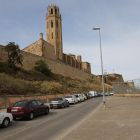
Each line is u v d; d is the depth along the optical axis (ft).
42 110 44.09
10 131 26.43
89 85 222.07
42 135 22.62
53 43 243.81
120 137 17.80
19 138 21.62
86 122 28.19
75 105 75.66
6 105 56.59
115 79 462.19
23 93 76.84
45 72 143.84
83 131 21.56
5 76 84.79
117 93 133.39
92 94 154.30
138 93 93.35
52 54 207.82
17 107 36.17
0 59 112.88
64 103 64.54
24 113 35.83
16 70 109.50
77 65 336.29
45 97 84.94
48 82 120.88
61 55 248.93
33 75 122.31
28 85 91.97
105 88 259.19
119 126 23.54
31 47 194.90
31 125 31.17
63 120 34.99
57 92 107.76
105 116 33.99
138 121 26.43
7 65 105.40
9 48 103.91
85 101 101.81
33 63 150.41
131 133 19.22
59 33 253.85
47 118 39.32
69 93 121.70
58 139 19.99
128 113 36.06
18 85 80.74
